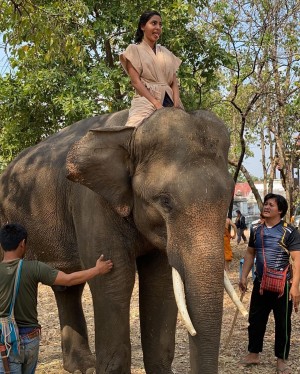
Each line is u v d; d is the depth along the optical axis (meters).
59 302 6.38
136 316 9.07
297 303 5.98
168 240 4.02
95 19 12.45
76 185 5.18
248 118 15.44
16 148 13.63
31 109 13.23
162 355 5.17
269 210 6.23
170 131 4.22
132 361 6.70
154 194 4.14
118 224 4.75
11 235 4.21
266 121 14.63
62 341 6.38
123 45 12.84
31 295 4.17
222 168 4.08
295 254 6.06
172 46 12.27
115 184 4.46
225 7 12.50
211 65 12.73
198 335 3.78
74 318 6.34
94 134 4.46
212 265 3.80
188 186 3.96
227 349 6.98
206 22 12.71
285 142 14.55
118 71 11.91
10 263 4.17
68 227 5.49
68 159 4.43
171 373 5.22
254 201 40.41
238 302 3.90
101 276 4.78
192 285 3.82
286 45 13.41
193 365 3.80
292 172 14.87
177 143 4.16
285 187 14.54
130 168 4.46
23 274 4.14
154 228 4.35
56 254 5.64
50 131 13.60
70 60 12.26
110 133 4.46
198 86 12.86
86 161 4.39
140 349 7.25
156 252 5.11
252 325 6.36
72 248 5.50
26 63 12.03
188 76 12.23
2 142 13.63
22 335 4.13
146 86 4.81
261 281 6.19
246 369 6.26
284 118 14.30
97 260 4.74
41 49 11.38
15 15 8.02
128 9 12.09
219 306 3.79
